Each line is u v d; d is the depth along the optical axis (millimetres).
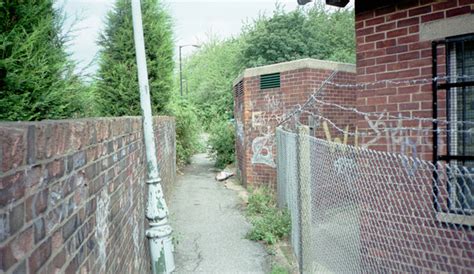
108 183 2395
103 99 9031
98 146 2137
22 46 3086
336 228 3770
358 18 3951
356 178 3617
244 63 18219
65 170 1534
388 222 3543
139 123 4152
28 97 3285
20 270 1104
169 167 9398
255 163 9055
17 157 1092
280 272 4312
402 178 3529
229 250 5277
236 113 11547
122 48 9086
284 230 5625
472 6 3205
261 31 18141
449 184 3098
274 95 8500
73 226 1632
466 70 3412
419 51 3527
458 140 3420
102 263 2168
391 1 3689
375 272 3619
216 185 10531
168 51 10445
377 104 3818
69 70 3844
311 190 3891
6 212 1021
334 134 8016
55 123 1432
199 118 19938
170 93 10891
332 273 3832
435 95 3406
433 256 3283
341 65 8203
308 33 17750
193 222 6719
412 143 3572
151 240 4020
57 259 1422
